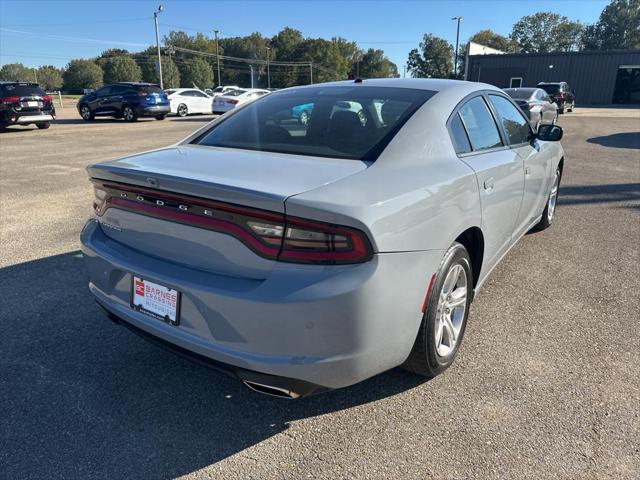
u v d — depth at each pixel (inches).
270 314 74.2
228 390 101.7
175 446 86.3
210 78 4315.9
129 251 93.2
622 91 1615.4
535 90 611.5
